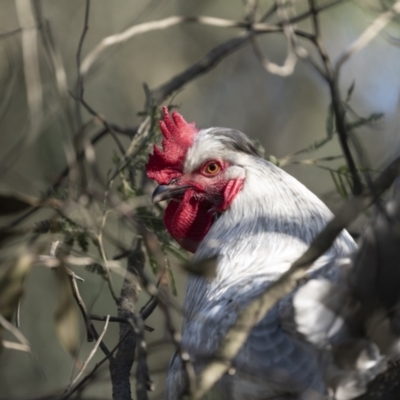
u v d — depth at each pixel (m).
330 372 7.37
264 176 10.30
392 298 6.98
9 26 18.41
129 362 10.10
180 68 20.75
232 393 7.89
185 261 10.98
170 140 11.23
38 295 17.33
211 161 10.81
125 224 10.16
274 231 9.80
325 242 7.35
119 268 8.60
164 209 12.12
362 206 7.17
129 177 11.55
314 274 8.23
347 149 7.84
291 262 9.38
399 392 7.57
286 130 22.06
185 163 10.99
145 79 20.33
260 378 7.67
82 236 9.53
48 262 7.67
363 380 7.36
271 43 22.11
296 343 7.65
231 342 7.52
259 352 7.74
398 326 7.11
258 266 9.49
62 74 10.41
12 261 7.48
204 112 21.94
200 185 10.85
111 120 19.56
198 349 8.37
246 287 8.91
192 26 20.91
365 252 6.95
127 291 10.67
